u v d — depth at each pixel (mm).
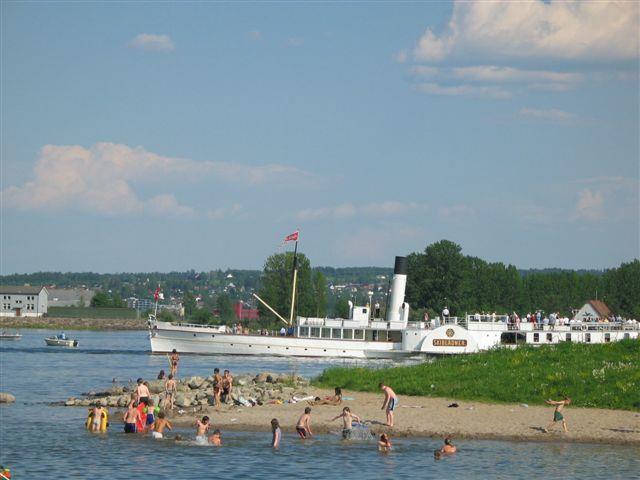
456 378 104188
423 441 79688
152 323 197750
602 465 70125
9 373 149875
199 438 79312
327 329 192250
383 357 188250
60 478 66875
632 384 93750
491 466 70062
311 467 70062
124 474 68062
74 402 105312
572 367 101062
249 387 111125
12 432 85188
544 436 80188
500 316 196000
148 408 87750
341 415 81688
